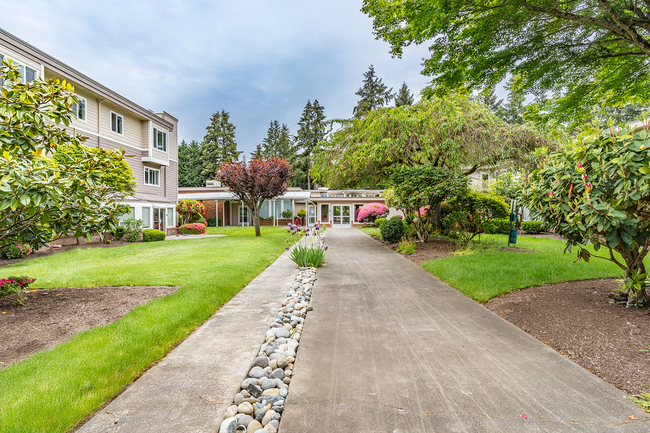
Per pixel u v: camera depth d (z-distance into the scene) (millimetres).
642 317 3188
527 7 4727
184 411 1936
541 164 3975
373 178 13922
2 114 3615
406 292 5055
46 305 4219
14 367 2447
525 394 2119
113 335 3109
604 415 1873
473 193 9953
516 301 4133
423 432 1742
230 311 4109
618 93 7199
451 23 5434
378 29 6082
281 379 2412
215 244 12500
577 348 2793
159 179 19953
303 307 4184
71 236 13094
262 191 16219
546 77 6191
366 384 2287
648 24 4473
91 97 14969
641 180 2807
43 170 3453
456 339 3113
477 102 11141
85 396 2062
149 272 6438
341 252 10328
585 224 3312
